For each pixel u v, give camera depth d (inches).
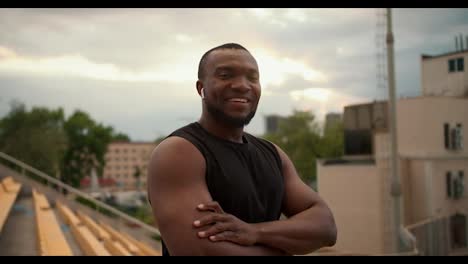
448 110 740.0
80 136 2188.7
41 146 1266.0
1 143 1258.0
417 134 729.6
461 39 882.8
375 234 682.8
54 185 1207.6
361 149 748.0
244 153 53.7
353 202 714.8
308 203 58.9
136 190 2659.9
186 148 49.8
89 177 2481.5
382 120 714.2
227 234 46.4
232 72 52.3
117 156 3430.1
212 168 50.0
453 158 722.8
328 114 1250.6
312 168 1184.8
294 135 1218.0
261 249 48.6
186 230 46.1
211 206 46.9
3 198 447.2
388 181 674.8
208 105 53.1
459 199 716.0
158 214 48.0
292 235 51.4
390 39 519.5
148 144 3548.2
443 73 888.9
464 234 694.5
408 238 490.9
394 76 515.8
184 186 48.3
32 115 1328.7
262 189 53.6
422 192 709.9
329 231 55.4
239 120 52.2
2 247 329.7
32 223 442.3
